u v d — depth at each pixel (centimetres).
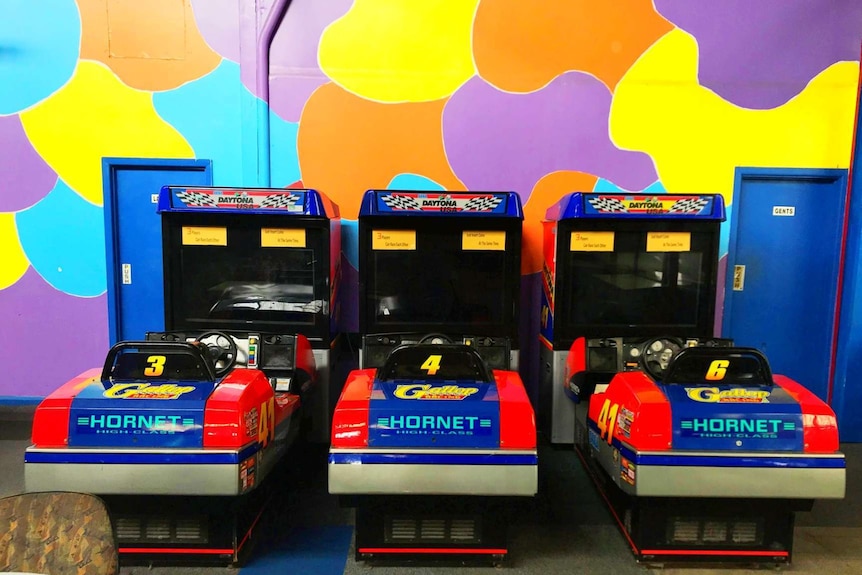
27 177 369
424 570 213
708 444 195
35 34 356
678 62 360
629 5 356
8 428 353
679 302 307
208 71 358
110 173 369
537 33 357
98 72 359
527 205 371
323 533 240
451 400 197
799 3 356
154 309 385
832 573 213
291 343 271
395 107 361
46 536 129
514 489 188
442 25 355
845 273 370
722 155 367
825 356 383
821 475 193
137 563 211
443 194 272
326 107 360
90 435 188
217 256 292
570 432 327
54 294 380
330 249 293
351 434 191
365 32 354
